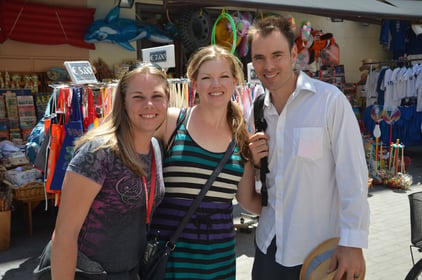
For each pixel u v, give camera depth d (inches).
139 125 72.9
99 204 71.3
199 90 86.0
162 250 81.6
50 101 161.8
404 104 398.3
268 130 90.2
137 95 72.5
